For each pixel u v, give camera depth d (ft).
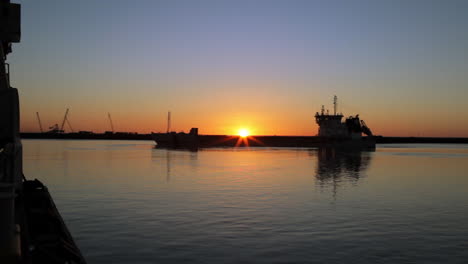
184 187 126.21
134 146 583.17
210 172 179.73
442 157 341.82
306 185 134.72
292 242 62.18
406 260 54.29
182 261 52.65
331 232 68.69
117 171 180.96
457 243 62.34
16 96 36.32
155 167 204.95
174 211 85.40
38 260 29.86
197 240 62.54
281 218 79.51
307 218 79.77
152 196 106.42
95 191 115.44
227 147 546.26
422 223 76.07
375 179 156.46
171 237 64.13
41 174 164.86
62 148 481.87
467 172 191.72
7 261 22.71
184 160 262.67
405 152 458.09
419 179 157.89
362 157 327.06
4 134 35.83
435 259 54.70
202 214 82.48
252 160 268.62
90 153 354.54
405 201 102.12
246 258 54.34
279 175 168.96
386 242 62.69
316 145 555.69
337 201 101.24
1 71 47.16
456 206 94.73
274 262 53.01
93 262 51.75
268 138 595.47
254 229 70.18
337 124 547.08
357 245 60.95
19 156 46.06
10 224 25.04
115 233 66.28
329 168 208.44
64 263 30.22
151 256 54.49
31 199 47.85
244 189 122.42
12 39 48.16
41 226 37.60
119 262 51.90
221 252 56.65
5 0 47.85
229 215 81.82
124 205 92.22
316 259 54.34
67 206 90.53
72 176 157.69
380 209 90.22
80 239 62.49
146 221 75.46
